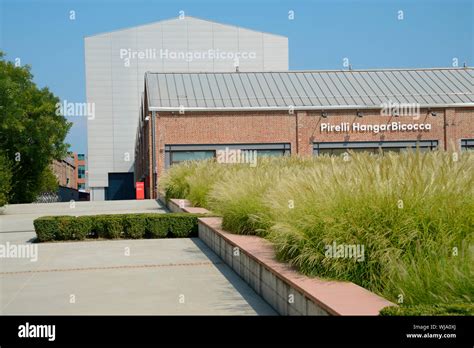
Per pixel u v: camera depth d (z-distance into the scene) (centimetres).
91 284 880
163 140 4188
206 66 6450
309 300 542
